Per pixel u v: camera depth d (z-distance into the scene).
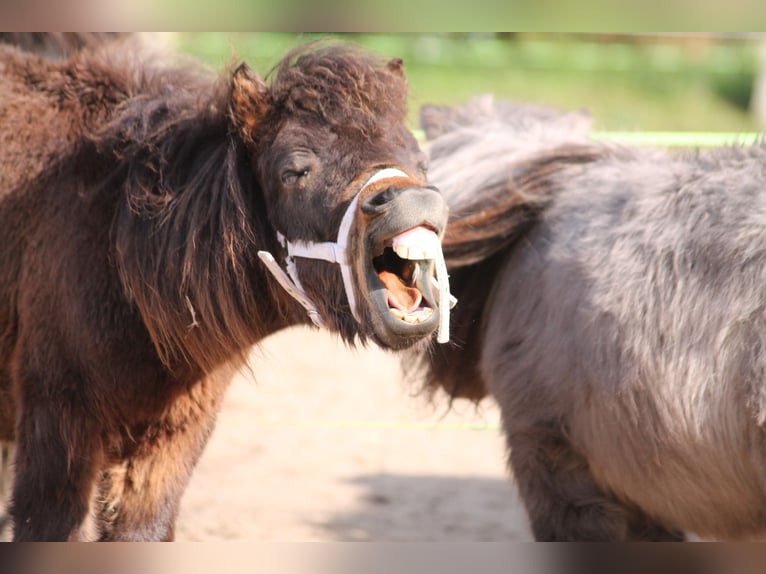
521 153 8.84
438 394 10.29
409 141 6.30
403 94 6.48
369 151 6.03
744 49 39.56
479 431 15.08
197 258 6.61
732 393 6.52
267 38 24.19
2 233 7.12
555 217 8.17
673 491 7.06
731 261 6.64
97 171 7.03
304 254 6.21
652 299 6.93
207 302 6.62
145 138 6.92
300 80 6.28
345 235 5.85
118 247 6.73
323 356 18.77
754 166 7.09
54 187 7.06
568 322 7.47
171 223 6.72
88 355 6.85
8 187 7.11
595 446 7.36
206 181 6.69
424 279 5.80
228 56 7.52
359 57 6.34
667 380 6.79
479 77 36.44
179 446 7.52
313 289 6.25
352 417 15.18
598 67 39.03
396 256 6.12
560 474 7.78
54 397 6.91
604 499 7.66
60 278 6.89
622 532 7.68
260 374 17.34
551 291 7.72
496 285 8.60
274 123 6.37
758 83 35.53
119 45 8.24
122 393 6.99
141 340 6.91
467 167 8.98
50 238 6.96
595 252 7.46
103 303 6.85
